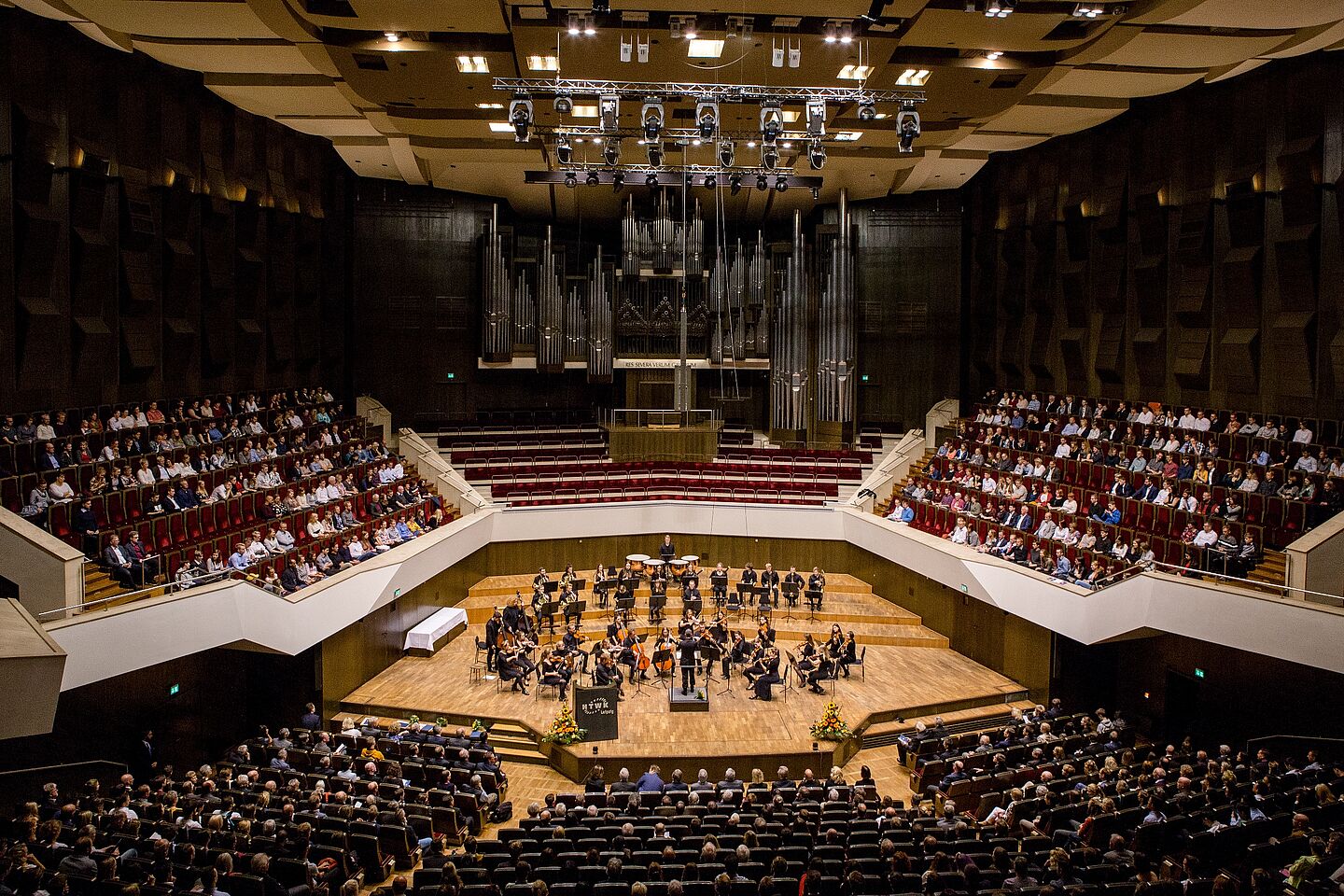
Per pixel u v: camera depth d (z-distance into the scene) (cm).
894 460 2297
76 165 1458
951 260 2453
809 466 2373
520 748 1480
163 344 1714
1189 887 792
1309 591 1257
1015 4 1151
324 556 1677
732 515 2225
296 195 2083
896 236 2466
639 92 1353
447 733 1481
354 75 1412
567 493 2280
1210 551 1427
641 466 2412
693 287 2422
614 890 799
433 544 1852
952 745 1409
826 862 872
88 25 1378
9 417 1373
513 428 2481
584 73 1350
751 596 2044
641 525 2233
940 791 1278
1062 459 1909
